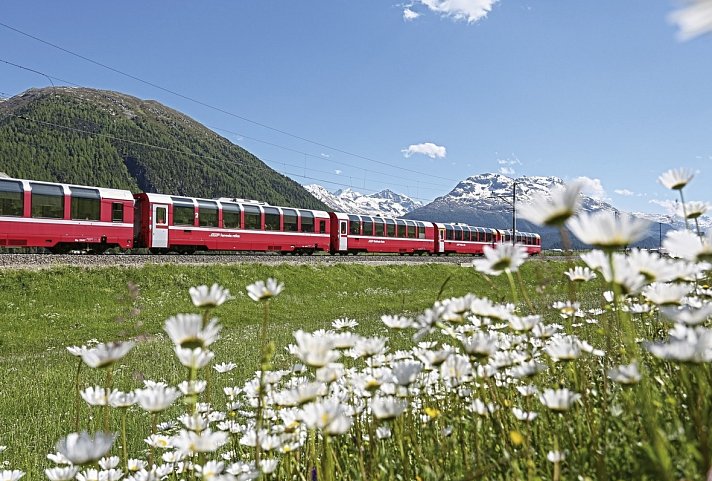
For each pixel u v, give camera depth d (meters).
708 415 1.48
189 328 1.53
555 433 1.77
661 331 2.51
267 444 2.04
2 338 15.06
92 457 1.52
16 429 6.19
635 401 1.72
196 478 2.37
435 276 34.34
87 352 1.74
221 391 7.31
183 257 25.55
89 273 20.80
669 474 1.17
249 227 30.41
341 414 1.69
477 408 1.92
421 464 1.87
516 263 1.61
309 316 20.59
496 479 1.68
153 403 1.71
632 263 1.39
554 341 2.13
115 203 23.91
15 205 20.55
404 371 1.94
